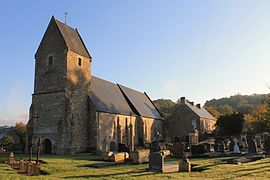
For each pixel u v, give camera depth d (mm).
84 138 37250
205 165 18438
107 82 50875
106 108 41875
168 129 64188
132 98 56094
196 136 41312
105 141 37094
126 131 46969
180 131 63125
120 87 54938
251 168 16125
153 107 65188
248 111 101688
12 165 18984
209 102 135875
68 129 33812
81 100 37719
